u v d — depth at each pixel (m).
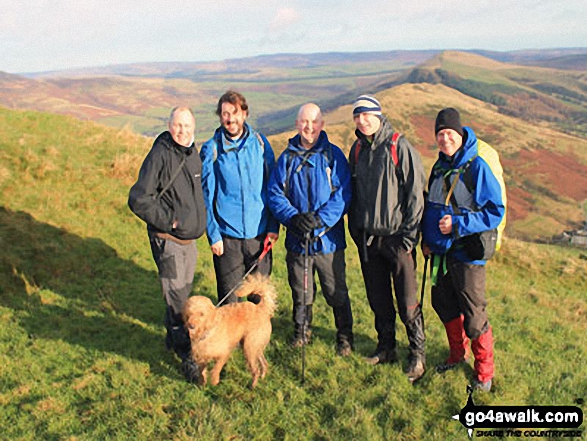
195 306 4.83
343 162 5.48
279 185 5.52
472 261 5.02
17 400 5.00
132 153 13.96
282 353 6.14
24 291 7.28
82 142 13.98
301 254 5.73
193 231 5.25
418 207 5.02
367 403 5.17
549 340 8.00
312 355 6.03
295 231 5.60
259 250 5.86
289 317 7.36
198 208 5.26
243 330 5.20
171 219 5.05
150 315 7.14
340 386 5.41
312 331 6.89
